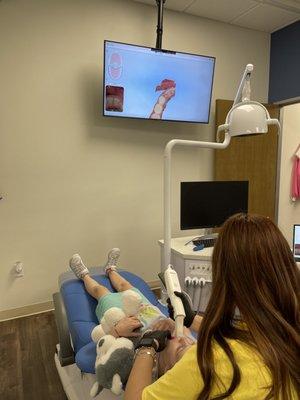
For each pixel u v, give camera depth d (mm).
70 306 1894
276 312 691
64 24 2770
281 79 3695
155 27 3146
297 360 664
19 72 2645
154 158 3289
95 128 2992
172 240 2752
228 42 3543
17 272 2781
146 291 2158
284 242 743
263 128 1867
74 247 3014
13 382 1941
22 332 2529
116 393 1222
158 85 2998
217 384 670
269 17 3387
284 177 4047
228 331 720
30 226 2812
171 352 1064
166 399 728
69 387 1702
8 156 2676
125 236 3238
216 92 3531
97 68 2941
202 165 3561
